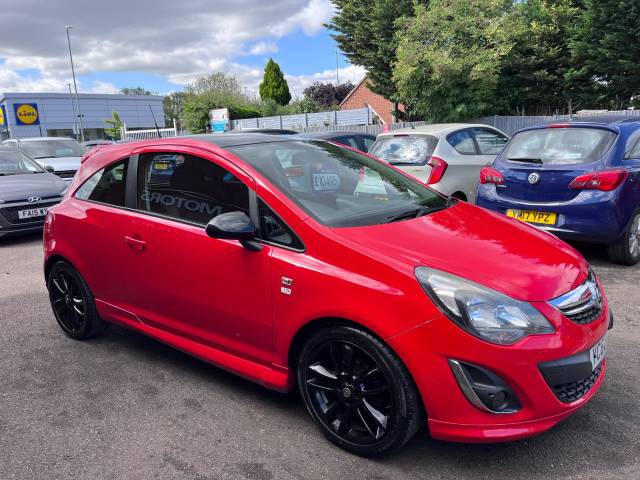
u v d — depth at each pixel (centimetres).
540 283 245
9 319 485
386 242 263
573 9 1606
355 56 2252
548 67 1677
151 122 6091
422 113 1612
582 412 295
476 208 350
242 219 283
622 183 505
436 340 230
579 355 239
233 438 285
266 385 296
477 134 772
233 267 296
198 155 331
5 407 327
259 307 287
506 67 1661
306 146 363
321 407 276
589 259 581
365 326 245
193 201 327
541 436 275
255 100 3941
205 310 317
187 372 366
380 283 243
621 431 276
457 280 237
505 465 253
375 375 253
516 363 225
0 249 799
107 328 454
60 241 409
